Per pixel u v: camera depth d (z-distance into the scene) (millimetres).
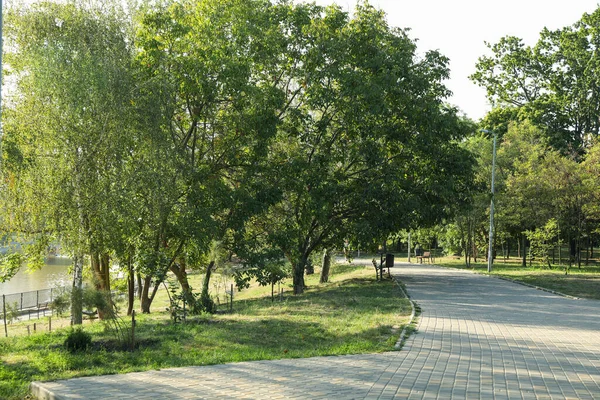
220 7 24297
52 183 20953
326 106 26906
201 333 14203
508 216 42906
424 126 28188
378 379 8656
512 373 9266
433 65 29359
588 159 41031
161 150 22062
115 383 8289
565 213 42812
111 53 21766
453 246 55812
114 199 20953
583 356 10859
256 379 8617
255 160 25172
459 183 30750
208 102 23641
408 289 25266
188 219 22047
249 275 24031
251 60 24234
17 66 22281
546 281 30125
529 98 55156
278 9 27156
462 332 13398
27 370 9656
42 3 22625
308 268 47625
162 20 23297
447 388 8164
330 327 14648
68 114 20609
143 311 24734
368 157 27094
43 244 22844
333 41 26438
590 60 49531
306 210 26672
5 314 18500
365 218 28484
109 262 27547
